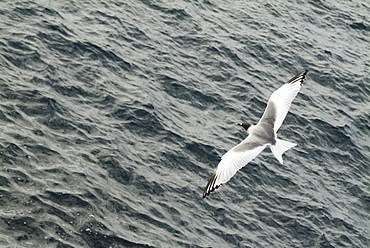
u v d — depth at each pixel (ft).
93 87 98.89
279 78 118.83
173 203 82.74
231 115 104.53
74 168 80.79
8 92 90.17
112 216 75.61
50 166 79.46
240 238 81.41
